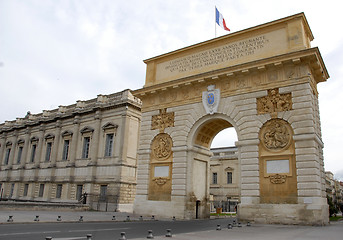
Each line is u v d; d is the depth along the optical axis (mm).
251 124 28641
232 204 61594
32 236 14000
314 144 25359
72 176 50750
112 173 45469
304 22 29125
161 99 35969
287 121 26969
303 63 27203
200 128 32844
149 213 33438
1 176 68312
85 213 34250
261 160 27578
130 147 46875
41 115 64062
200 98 32750
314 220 23797
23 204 31844
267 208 26000
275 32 29750
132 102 47469
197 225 24000
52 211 34156
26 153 63438
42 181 55906
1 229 16375
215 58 32969
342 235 16594
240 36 31750
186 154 32562
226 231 18688
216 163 68938
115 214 34875
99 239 13688
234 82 30766
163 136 34906
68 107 58188
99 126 49938
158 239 13797
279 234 17078
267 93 28578
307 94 26453
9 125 72188
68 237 14109
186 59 35438
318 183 24812
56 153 55750
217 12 35875
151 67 38250
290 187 25609
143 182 34906
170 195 32625
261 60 28469
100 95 51344
